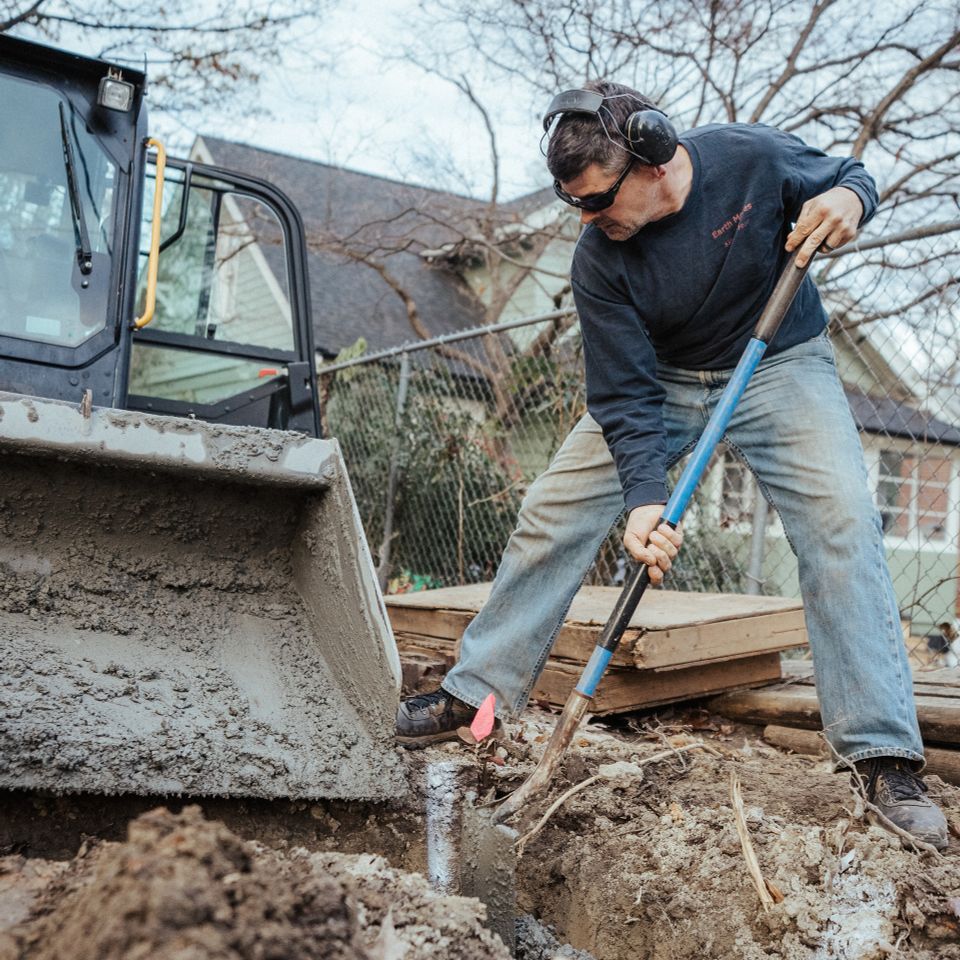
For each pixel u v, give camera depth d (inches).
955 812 98.3
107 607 102.9
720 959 84.4
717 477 215.6
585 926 96.2
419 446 262.8
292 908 53.7
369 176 604.1
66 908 55.5
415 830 93.7
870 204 96.4
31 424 96.1
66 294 133.7
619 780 109.0
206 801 88.1
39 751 80.0
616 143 89.4
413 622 167.9
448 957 62.8
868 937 80.1
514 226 437.4
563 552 107.3
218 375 175.0
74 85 141.3
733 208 96.0
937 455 178.7
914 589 171.8
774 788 105.2
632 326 100.0
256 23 339.9
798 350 100.7
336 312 548.1
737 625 135.7
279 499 110.8
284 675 102.8
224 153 565.9
